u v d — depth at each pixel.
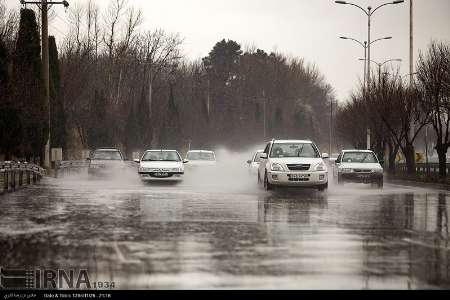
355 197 40.81
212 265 16.52
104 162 63.97
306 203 35.72
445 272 15.80
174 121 119.00
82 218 27.28
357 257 17.86
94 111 93.62
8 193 42.25
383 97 74.75
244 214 29.30
